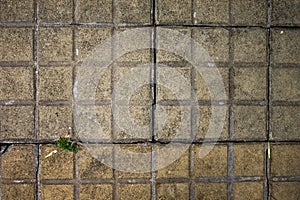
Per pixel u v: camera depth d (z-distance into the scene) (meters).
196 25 1.74
